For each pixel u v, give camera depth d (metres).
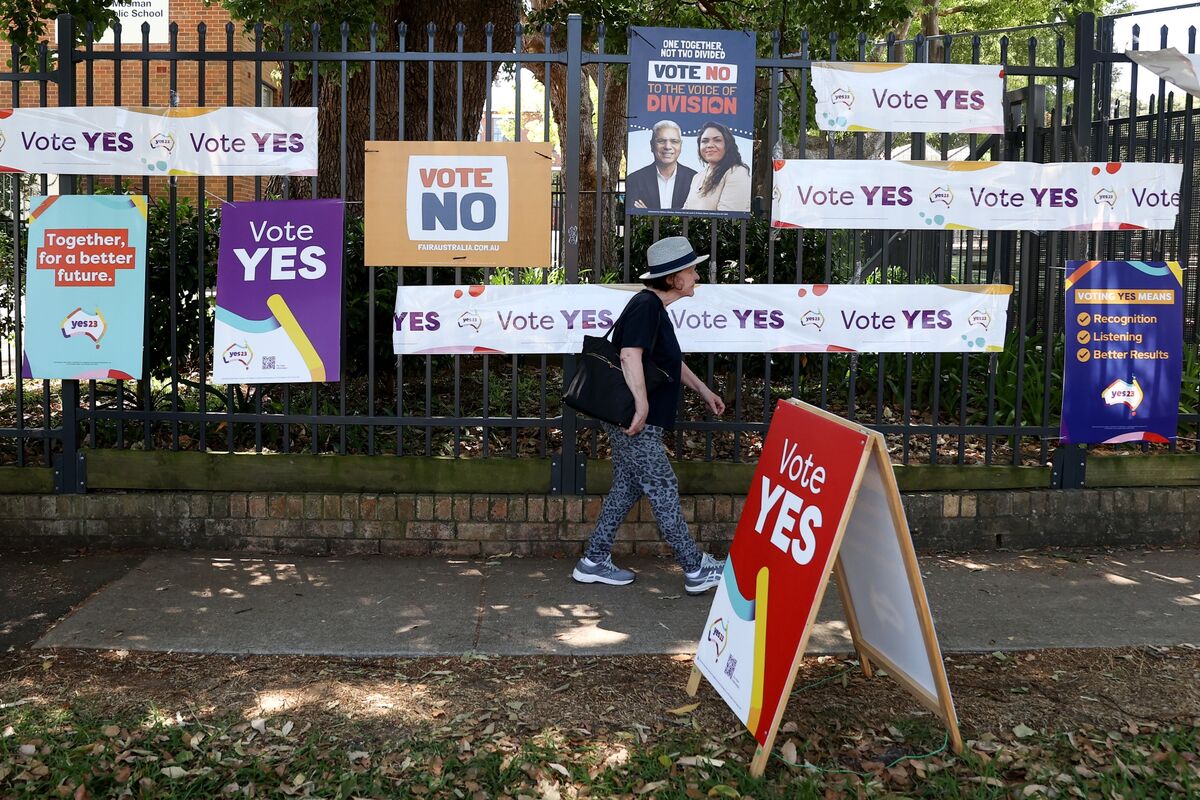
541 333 5.98
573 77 5.88
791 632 3.60
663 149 5.89
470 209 5.91
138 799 3.42
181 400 7.35
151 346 6.53
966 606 5.24
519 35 5.88
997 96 6.00
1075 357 6.11
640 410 5.11
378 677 4.39
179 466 6.07
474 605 5.24
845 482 3.54
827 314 6.03
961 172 6.02
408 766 3.64
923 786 3.55
